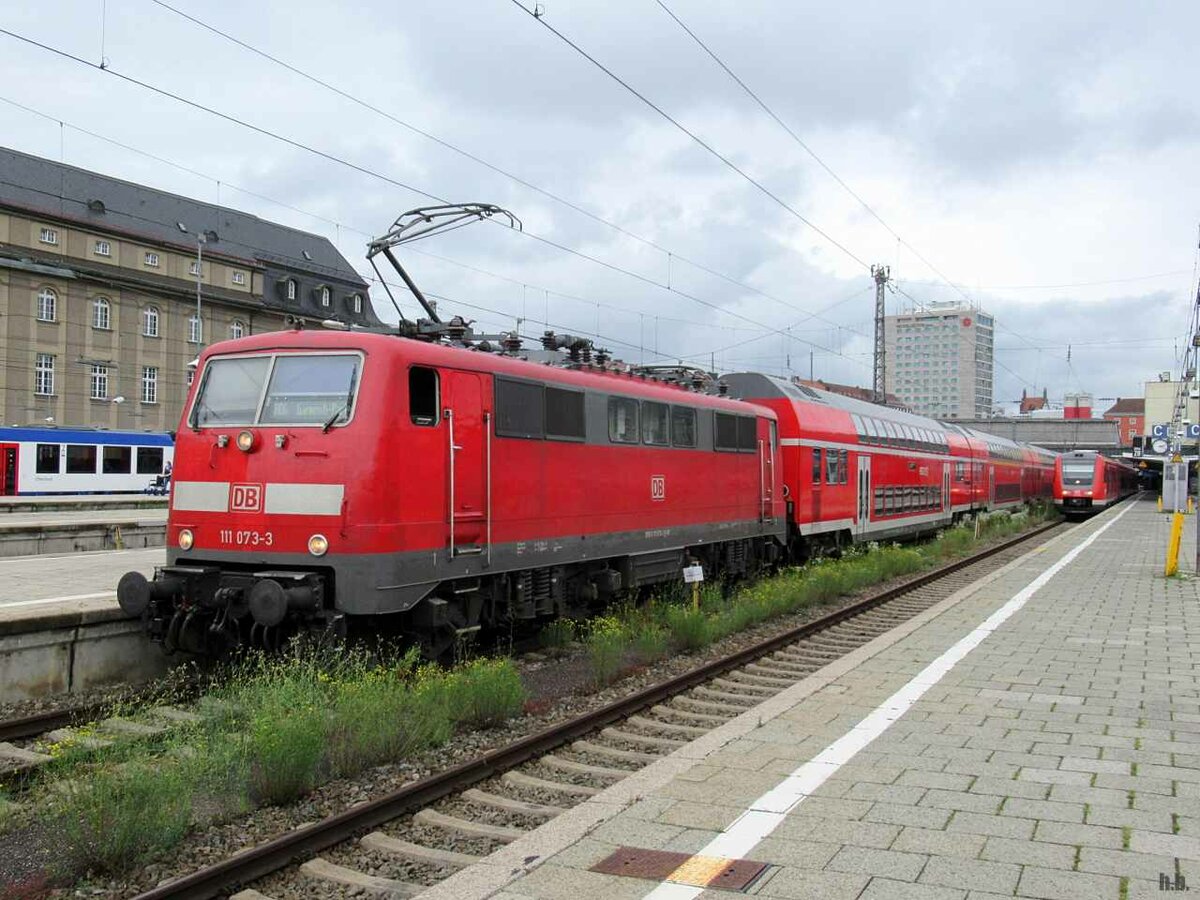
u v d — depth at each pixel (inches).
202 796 262.4
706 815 232.2
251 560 387.2
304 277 2716.5
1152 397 2529.5
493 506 438.3
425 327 467.8
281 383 397.1
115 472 1619.1
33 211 2108.8
